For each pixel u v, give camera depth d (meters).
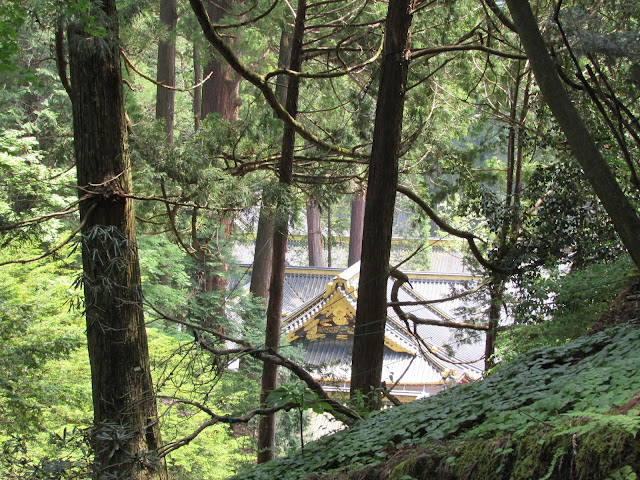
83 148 8.33
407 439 5.27
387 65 9.88
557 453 3.15
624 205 4.61
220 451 12.12
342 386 13.52
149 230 13.69
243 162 12.55
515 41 13.81
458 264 34.56
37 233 7.93
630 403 3.27
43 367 9.74
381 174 9.90
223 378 13.47
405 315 13.13
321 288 28.61
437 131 14.05
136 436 7.92
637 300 7.32
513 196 13.65
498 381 5.79
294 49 12.56
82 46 7.83
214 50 16.36
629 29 7.61
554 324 9.48
